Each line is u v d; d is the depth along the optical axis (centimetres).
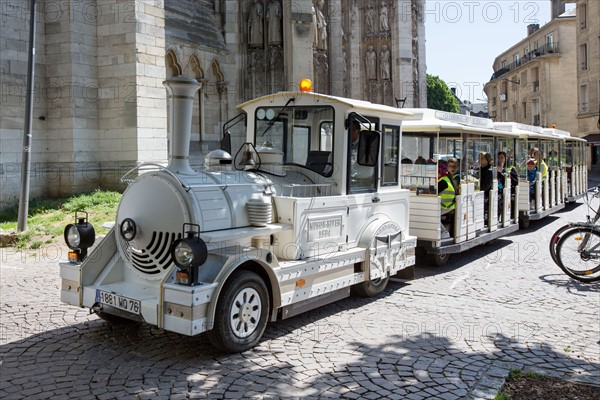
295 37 2488
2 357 559
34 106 1716
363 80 3128
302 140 746
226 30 2548
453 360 560
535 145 1734
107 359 555
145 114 1767
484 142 1232
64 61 1720
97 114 1786
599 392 483
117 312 585
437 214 987
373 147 723
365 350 588
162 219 582
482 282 917
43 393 475
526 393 481
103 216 1427
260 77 2606
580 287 883
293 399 467
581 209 2164
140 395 472
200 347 592
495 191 1252
